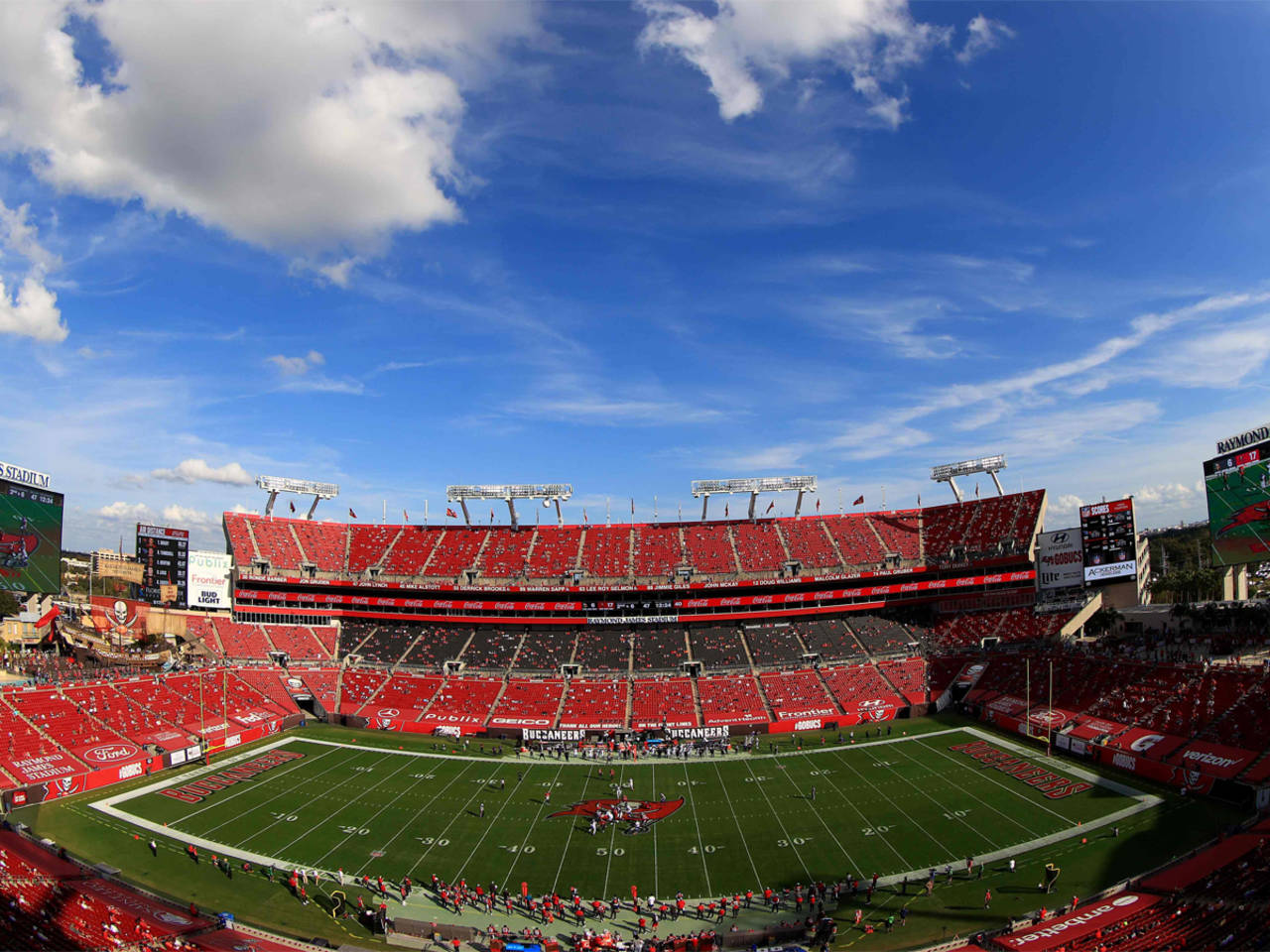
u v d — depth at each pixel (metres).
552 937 44.59
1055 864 50.56
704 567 118.50
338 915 47.53
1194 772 61.38
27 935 37.44
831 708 93.56
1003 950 39.44
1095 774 67.62
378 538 128.38
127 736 79.06
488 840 59.22
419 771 77.62
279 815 64.31
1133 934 38.38
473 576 118.62
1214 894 41.72
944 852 53.84
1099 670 83.94
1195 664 76.31
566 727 90.44
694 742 84.56
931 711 93.88
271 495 129.62
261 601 115.38
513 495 130.62
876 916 45.50
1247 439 70.00
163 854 55.94
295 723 95.81
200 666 100.06
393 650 112.00
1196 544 173.25
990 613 111.00
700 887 50.69
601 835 60.03
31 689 80.75
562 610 115.88
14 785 65.62
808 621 116.12
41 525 86.38
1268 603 87.31
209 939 41.94
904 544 119.62
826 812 62.91
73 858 53.97
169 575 110.25
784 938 43.59
